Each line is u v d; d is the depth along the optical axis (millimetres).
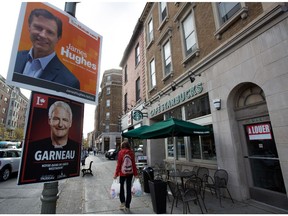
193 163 7441
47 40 2578
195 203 4910
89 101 3021
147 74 12898
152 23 12508
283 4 4293
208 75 6750
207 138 6992
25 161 2158
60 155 2492
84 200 5621
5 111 50000
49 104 2482
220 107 6059
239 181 5242
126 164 4793
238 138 5625
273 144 4719
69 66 2809
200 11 7613
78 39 3025
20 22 2330
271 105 4457
